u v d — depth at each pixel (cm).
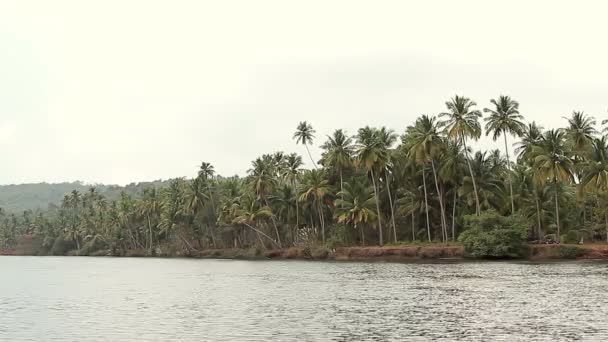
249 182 13112
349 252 10388
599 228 10381
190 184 15275
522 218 8969
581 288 4425
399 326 2891
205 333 2792
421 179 10544
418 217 10950
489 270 6506
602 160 8338
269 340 2584
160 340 2642
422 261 8838
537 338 2500
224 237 15550
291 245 13488
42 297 4784
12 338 2789
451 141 10019
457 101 9169
